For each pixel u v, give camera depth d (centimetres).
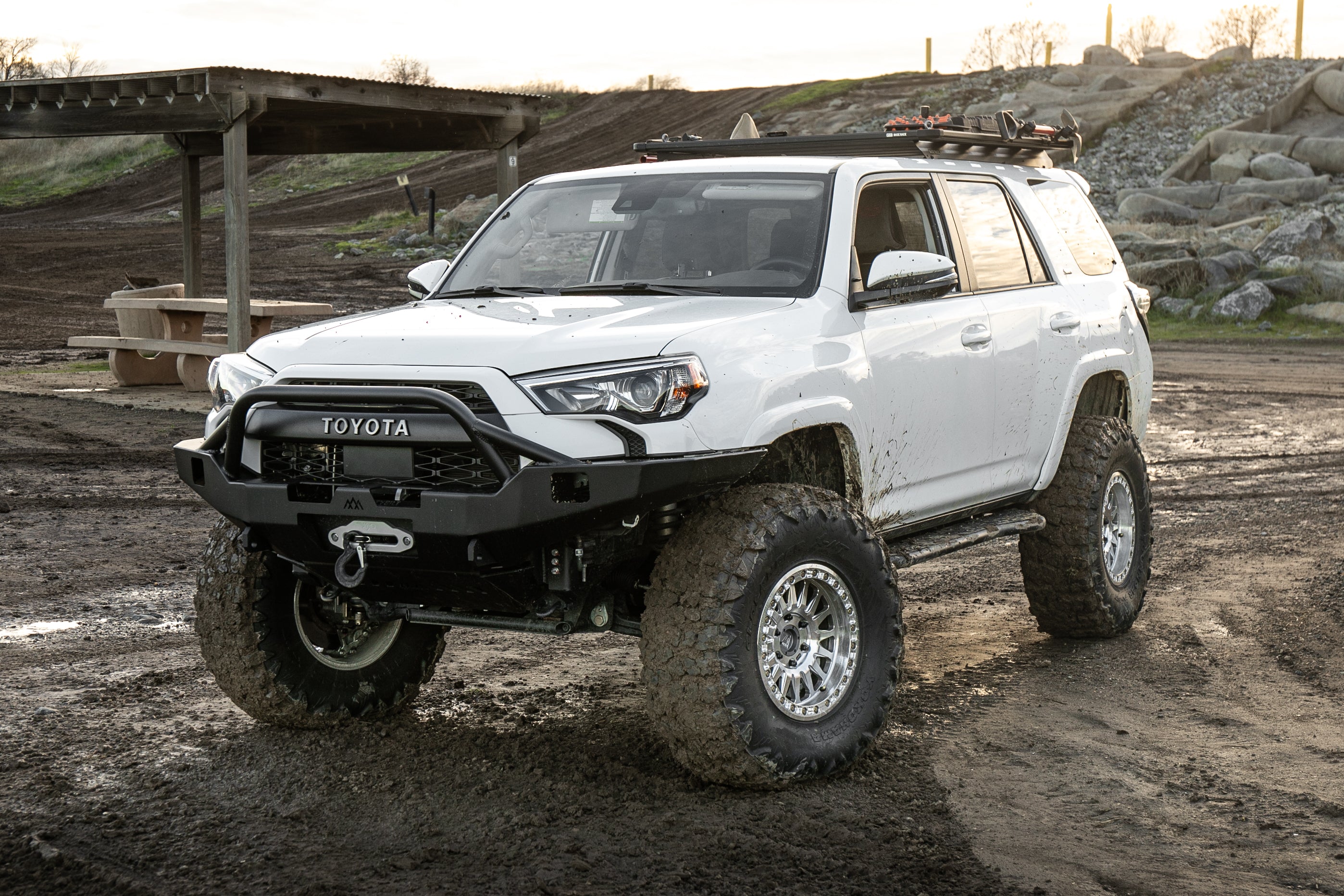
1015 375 575
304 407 417
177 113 1502
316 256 3703
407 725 501
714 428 408
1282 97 5078
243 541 442
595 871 367
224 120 1450
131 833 394
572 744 477
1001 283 590
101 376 1747
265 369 438
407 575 425
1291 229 2941
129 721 501
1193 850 388
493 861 374
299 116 1695
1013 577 786
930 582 773
